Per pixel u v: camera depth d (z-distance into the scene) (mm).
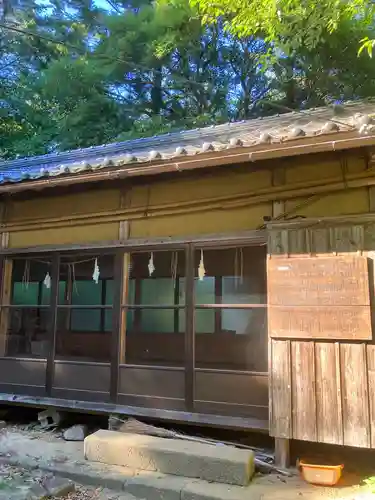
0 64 18016
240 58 16922
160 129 14398
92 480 4418
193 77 17203
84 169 5383
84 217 6363
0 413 6602
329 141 4180
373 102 7074
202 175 5566
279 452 4605
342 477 4371
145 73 16734
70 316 8969
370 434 4156
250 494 3980
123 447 4715
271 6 6758
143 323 8727
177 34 15539
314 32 7836
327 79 14406
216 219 5547
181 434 5281
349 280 4422
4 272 6809
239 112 17016
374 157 4602
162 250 5762
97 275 6652
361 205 4793
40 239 6676
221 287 8094
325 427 4328
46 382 6195
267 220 5055
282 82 15711
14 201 6930
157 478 4344
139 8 18156
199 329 8266
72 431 5711
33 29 17141
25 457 4988
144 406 5531
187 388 5316
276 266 4770
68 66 15664
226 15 7969
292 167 5203
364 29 12039
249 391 5020
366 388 4234
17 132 17078
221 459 4289
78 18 18141
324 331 4445
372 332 4277
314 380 4441
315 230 4676
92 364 5965
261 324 7574
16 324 8023
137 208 6020
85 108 15859
